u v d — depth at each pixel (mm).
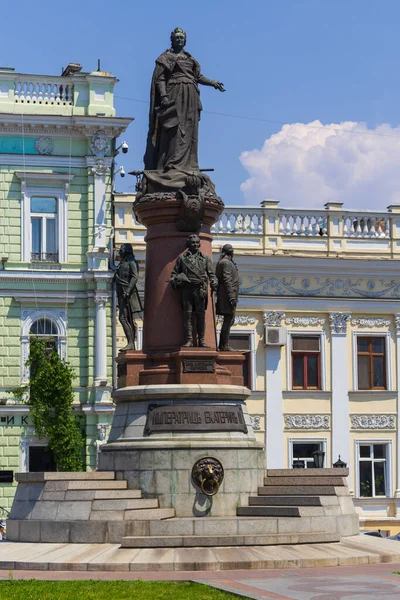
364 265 58312
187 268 31141
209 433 30219
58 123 56500
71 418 53938
